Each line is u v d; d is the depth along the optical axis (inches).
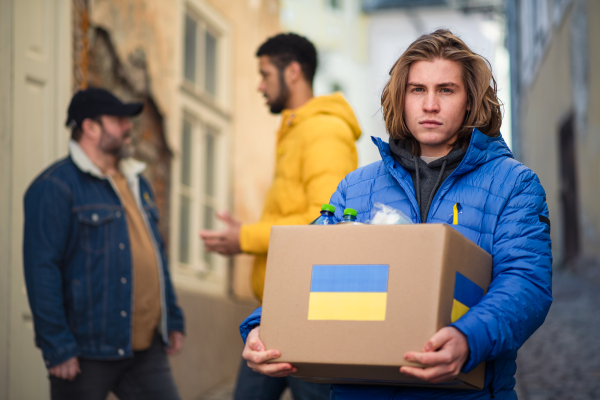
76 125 118.3
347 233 59.3
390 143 70.4
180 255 201.2
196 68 219.9
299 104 117.0
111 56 166.6
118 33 168.6
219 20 235.8
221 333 219.3
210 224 225.0
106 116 117.8
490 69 67.9
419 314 55.1
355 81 887.1
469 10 815.7
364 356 55.7
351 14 890.7
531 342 228.7
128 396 114.6
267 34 287.6
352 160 107.0
